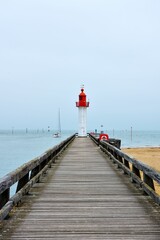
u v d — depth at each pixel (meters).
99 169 13.17
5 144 85.44
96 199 7.78
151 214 6.47
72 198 7.88
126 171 11.27
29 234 5.33
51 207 7.01
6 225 5.77
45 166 12.19
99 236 5.25
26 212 6.60
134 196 8.08
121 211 6.71
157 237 5.20
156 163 29.69
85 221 6.04
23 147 69.56
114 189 8.98
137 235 5.29
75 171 12.59
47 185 9.55
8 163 36.34
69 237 5.21
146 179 8.23
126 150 49.59
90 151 22.05
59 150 19.34
